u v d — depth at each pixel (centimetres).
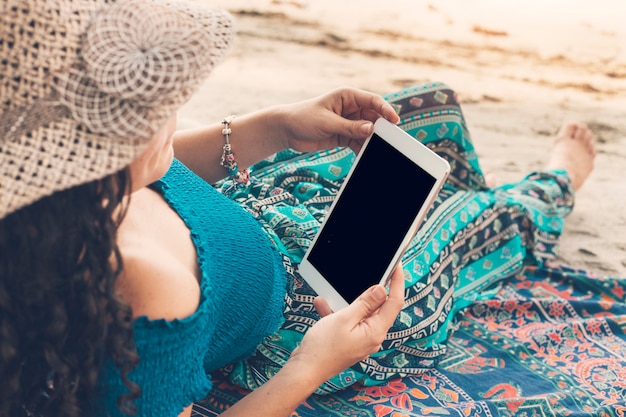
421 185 125
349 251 135
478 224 180
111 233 93
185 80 88
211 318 115
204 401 144
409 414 143
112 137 88
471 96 284
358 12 342
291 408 118
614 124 269
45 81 87
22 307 94
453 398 149
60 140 87
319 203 163
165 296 104
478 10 344
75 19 87
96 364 98
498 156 248
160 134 96
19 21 84
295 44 316
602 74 300
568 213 212
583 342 167
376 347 124
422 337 155
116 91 86
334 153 174
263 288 133
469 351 165
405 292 153
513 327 173
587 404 148
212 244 125
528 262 196
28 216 89
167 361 105
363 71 297
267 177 171
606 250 211
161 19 89
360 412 144
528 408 145
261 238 138
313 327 123
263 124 152
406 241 123
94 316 94
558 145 226
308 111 146
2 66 86
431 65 304
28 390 100
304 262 144
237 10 339
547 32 329
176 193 129
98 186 91
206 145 154
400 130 133
